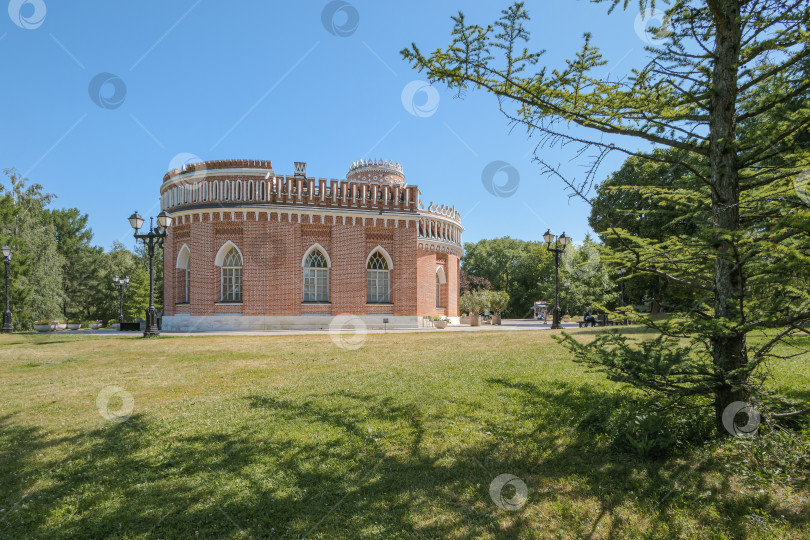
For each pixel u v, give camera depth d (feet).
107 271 196.13
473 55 18.45
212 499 14.64
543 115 20.12
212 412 24.25
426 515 13.46
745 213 18.01
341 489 15.12
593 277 127.13
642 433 17.13
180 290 98.89
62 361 43.27
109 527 13.21
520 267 264.31
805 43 15.47
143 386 31.32
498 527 12.73
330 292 97.50
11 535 12.91
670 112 18.16
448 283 126.93
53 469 17.17
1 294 112.98
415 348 51.49
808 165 16.29
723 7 16.39
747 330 15.29
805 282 15.81
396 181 139.23
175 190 99.81
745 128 18.48
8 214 116.47
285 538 12.44
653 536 11.93
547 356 40.52
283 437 20.02
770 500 13.19
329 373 35.27
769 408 17.67
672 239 19.83
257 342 60.85
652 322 17.25
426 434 20.03
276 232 94.68
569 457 17.21
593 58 18.01
